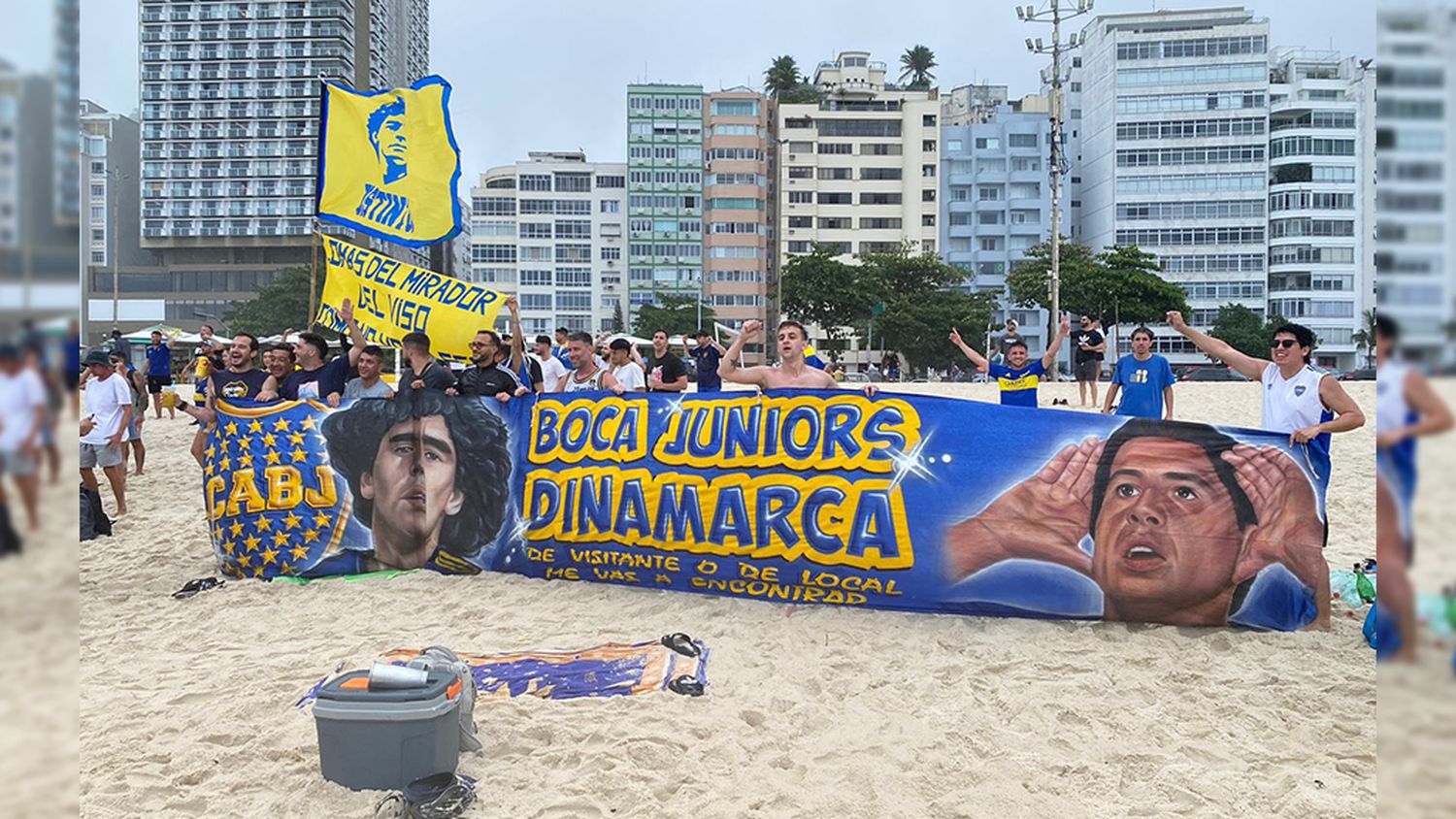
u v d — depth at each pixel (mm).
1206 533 6148
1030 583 6348
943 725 4750
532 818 3891
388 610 6859
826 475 6727
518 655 5734
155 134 113625
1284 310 85875
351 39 119375
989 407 6582
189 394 25906
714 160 97812
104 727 4789
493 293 8883
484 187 104875
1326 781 4094
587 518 7367
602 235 103250
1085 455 6344
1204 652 5734
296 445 8023
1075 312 68438
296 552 7965
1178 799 4031
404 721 4027
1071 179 95875
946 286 77625
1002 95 106125
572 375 9312
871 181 94938
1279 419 6289
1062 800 4047
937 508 6492
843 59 98250
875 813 3951
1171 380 9695
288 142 113750
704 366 12883
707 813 3936
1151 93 88062
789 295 72750
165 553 8930
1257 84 85938
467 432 7816
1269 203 86750
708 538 6984
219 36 113500
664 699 5070
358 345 8914
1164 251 88375
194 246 114062
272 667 5645
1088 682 5242
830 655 5758
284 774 4250
